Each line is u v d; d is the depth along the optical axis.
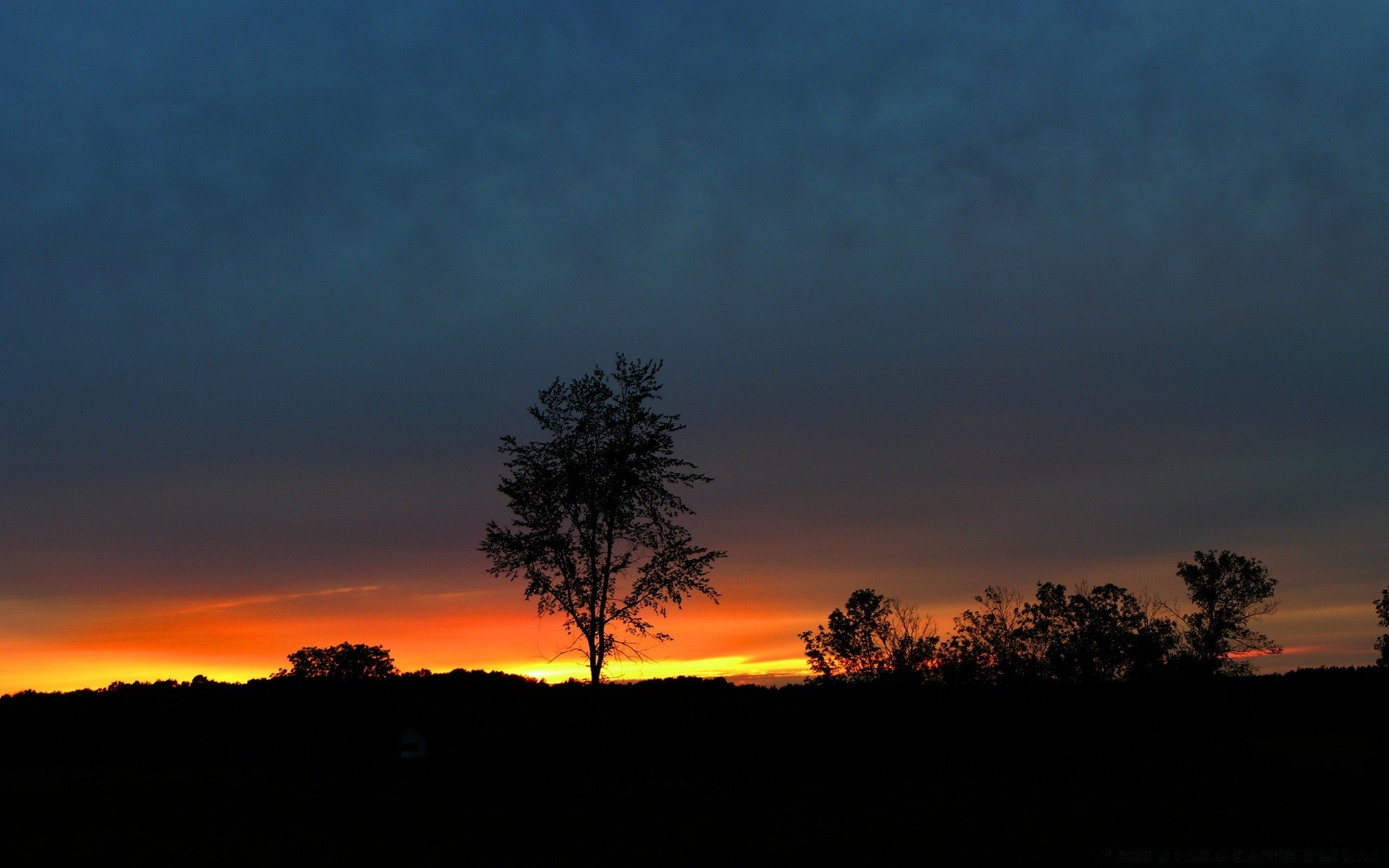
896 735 34.81
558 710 45.53
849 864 18.23
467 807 25.98
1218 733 40.28
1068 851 18.75
